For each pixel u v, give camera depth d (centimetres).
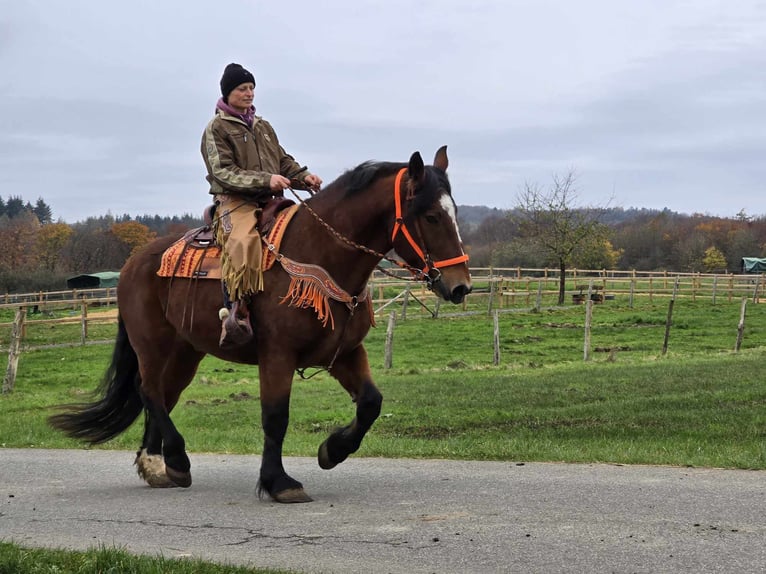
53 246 8912
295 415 1447
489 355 2634
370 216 688
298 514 668
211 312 756
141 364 826
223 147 749
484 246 7550
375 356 2647
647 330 3262
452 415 1330
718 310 3988
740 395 1399
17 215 16462
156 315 813
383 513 659
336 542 584
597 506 651
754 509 628
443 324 3528
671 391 1522
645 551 533
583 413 1277
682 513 621
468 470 827
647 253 8675
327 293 691
